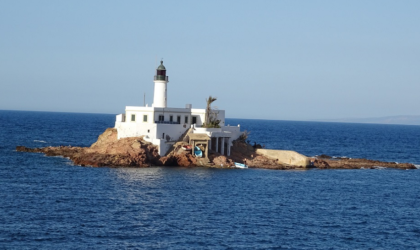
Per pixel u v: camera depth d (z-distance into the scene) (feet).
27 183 289.74
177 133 384.06
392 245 203.92
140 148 362.74
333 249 196.34
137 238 199.72
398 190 319.27
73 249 186.19
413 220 242.78
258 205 258.37
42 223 213.25
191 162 366.22
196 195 273.75
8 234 197.98
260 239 203.72
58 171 331.36
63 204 244.83
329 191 303.89
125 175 321.73
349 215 247.09
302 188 308.19
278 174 355.77
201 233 208.13
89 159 360.07
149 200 258.37
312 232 215.92
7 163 360.28
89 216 225.97
